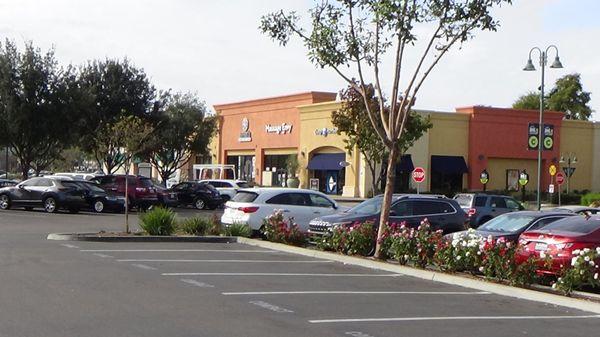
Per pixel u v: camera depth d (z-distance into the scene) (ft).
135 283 38.96
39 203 102.37
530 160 192.13
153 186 113.60
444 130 180.75
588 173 199.52
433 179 179.32
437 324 31.17
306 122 187.01
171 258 51.96
